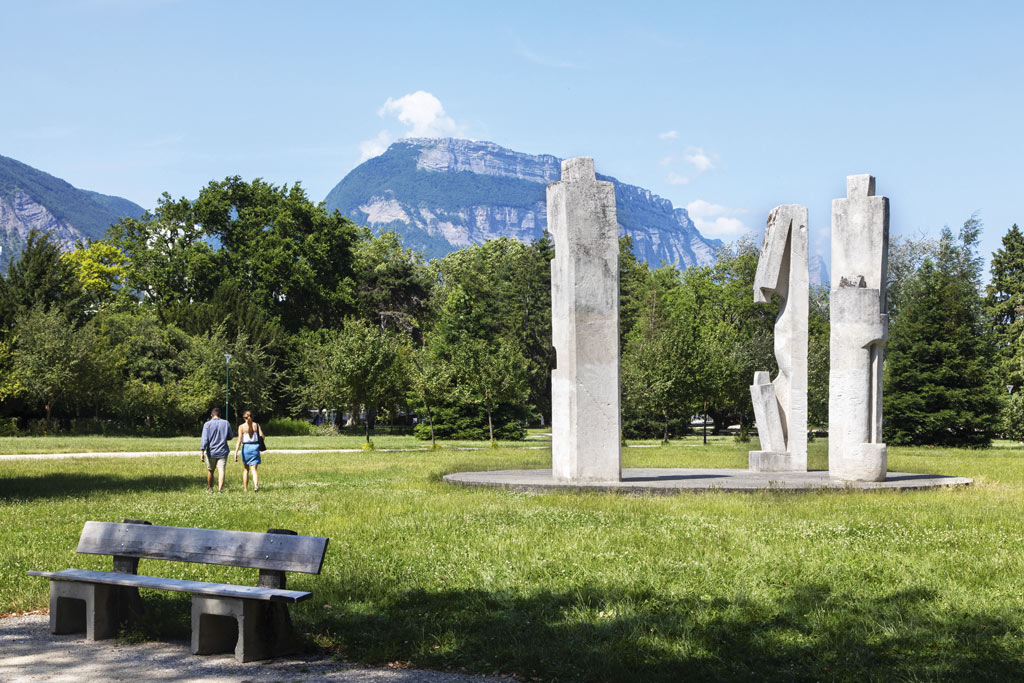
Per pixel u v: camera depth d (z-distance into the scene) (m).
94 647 7.50
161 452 36.72
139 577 7.67
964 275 57.75
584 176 18.38
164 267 67.31
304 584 9.23
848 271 21.27
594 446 18.33
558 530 12.33
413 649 7.19
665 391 49.12
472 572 9.71
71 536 12.25
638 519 13.39
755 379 22.89
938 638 7.29
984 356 46.34
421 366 45.56
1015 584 9.05
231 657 7.22
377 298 75.06
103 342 53.47
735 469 23.48
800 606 8.24
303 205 70.06
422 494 17.84
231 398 60.31
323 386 57.41
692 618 7.87
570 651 6.97
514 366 47.25
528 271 76.94
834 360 20.03
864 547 10.99
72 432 54.16
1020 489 18.56
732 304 74.81
